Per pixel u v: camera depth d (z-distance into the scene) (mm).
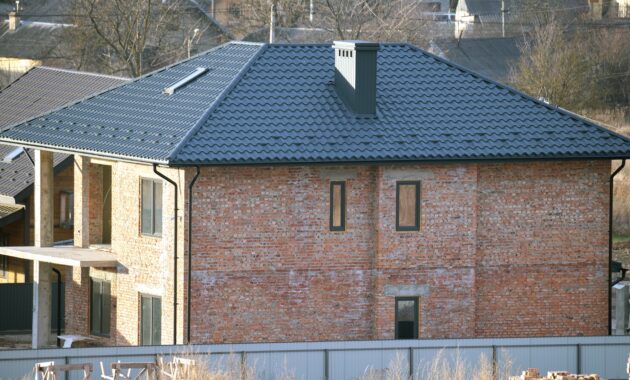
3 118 70812
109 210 54969
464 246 49250
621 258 76438
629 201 84625
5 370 40281
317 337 48562
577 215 50688
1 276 66312
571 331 50906
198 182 47125
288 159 46875
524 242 50281
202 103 49812
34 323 54250
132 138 48719
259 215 47812
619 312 54062
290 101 49750
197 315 47406
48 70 74438
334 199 48562
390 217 48500
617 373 43906
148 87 52781
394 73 52125
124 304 50438
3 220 63188
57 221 63594
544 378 39312
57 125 51562
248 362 41656
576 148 49531
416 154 47844
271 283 48062
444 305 49156
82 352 40812
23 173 64188
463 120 50062
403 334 48906
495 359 43031
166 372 38625
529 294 50438
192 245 47188
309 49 52531
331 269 48562
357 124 49000
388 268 48594
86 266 50469
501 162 49125
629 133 104438
